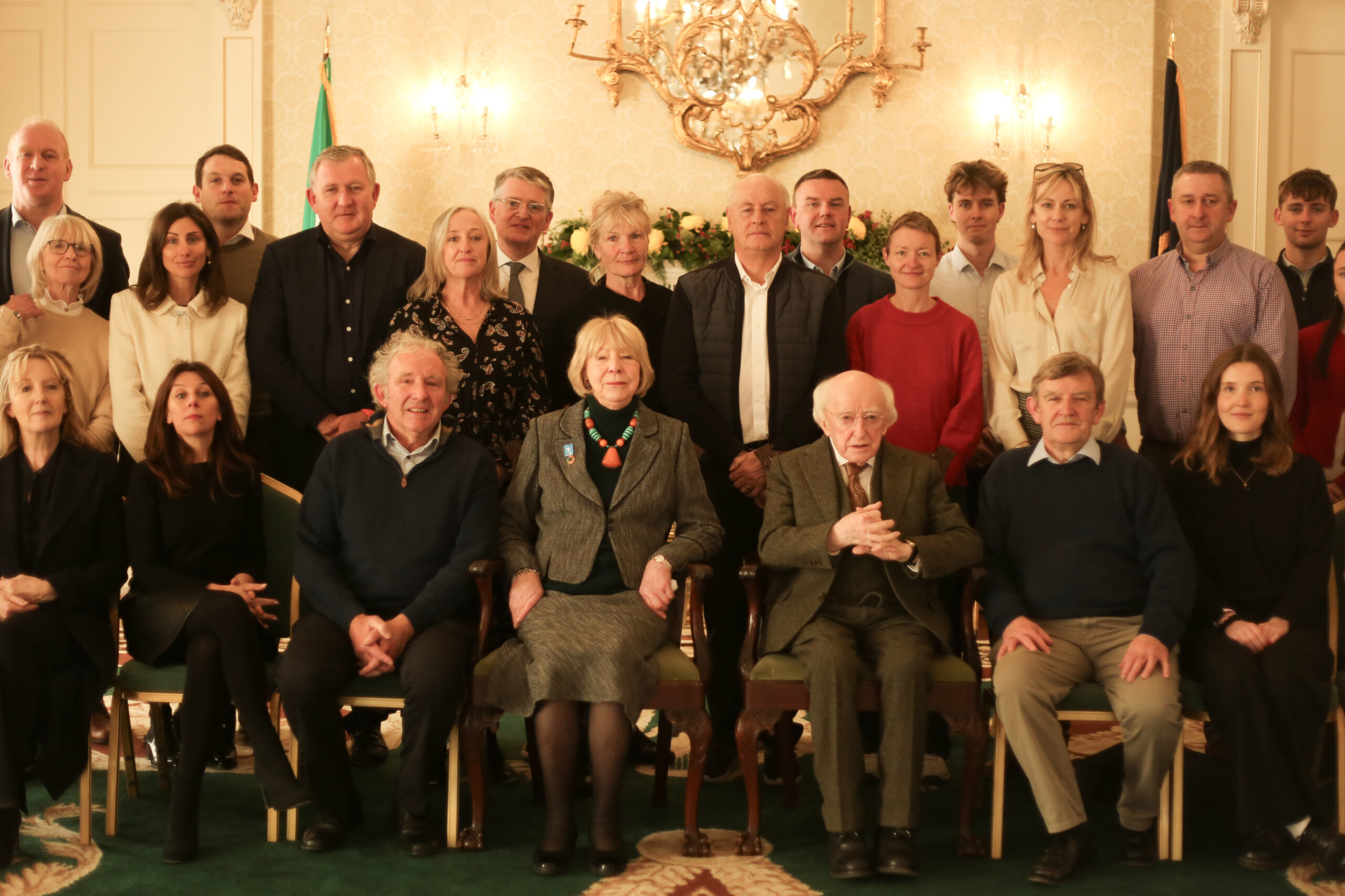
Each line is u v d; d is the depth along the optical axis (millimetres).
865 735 3352
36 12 6531
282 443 3574
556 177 6586
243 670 2742
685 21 6531
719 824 2959
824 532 2822
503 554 2986
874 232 6285
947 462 3244
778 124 6559
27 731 2672
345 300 3592
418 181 6586
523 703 2684
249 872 2598
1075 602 2900
